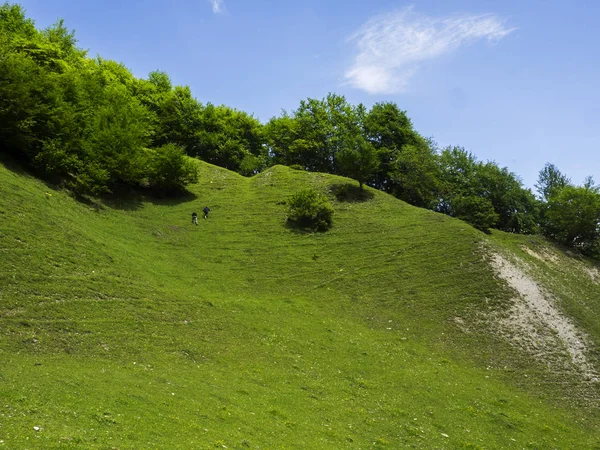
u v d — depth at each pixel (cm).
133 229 4641
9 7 7238
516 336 3472
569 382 2997
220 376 2275
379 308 3884
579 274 5166
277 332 3077
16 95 4381
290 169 7719
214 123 9631
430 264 4522
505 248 4994
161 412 1688
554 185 7962
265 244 5053
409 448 1953
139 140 5753
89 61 8569
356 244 5066
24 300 2409
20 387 1608
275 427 1827
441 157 8494
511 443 2230
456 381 2850
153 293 3097
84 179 4734
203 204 6116
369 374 2733
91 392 1709
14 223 3106
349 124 9069
